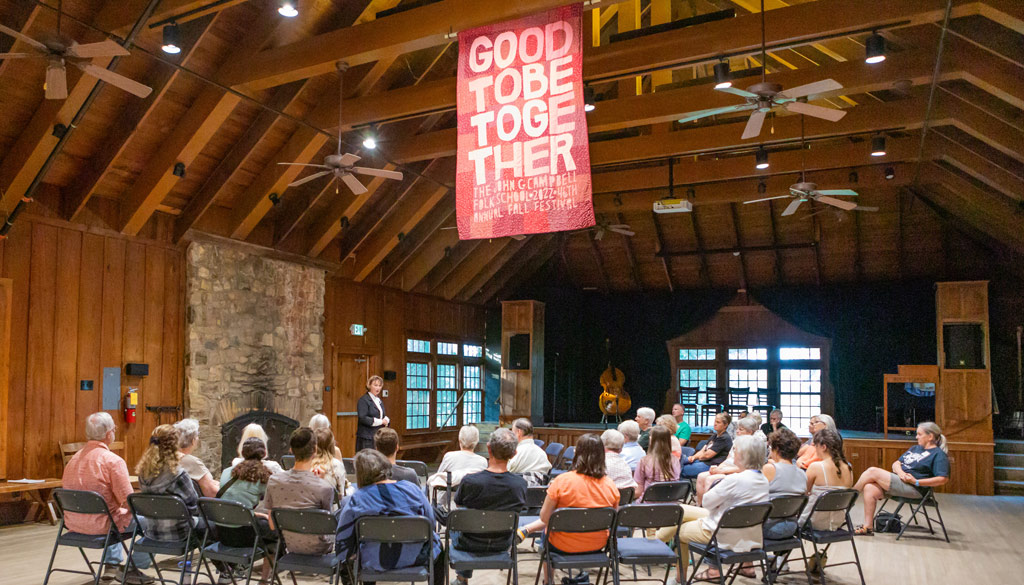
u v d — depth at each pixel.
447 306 14.51
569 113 6.04
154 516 4.28
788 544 4.68
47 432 7.49
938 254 13.45
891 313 14.16
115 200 8.34
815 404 14.80
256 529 4.09
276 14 7.32
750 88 5.71
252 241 9.95
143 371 8.41
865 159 9.81
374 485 3.92
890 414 13.42
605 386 15.02
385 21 6.82
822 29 6.33
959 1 5.74
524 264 15.04
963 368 10.74
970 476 10.48
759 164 9.03
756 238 14.09
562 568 4.03
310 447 4.24
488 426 14.05
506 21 6.35
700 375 15.77
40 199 7.65
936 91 8.03
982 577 5.56
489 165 6.33
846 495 4.93
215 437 9.11
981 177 9.12
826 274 14.52
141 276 8.58
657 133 9.62
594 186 11.64
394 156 9.68
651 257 15.23
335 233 10.69
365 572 3.82
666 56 6.99
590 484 4.20
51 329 7.61
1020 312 13.03
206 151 8.59
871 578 5.52
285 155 9.02
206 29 7.08
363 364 12.20
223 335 9.36
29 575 5.22
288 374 10.33
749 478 4.50
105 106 7.48
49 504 7.14
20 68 6.71
